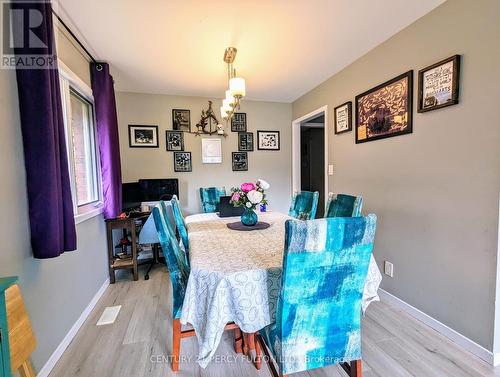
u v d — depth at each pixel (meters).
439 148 1.79
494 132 1.47
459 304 1.68
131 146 3.50
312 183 5.93
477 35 1.53
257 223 2.15
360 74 2.55
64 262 1.70
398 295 2.16
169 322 1.96
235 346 1.63
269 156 4.11
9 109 1.21
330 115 3.08
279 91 3.58
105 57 2.44
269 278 1.15
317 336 1.05
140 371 1.46
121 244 2.91
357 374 1.19
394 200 2.19
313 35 2.13
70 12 1.75
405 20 1.93
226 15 1.83
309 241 0.90
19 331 0.83
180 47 2.27
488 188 1.51
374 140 2.40
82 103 2.51
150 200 3.36
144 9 1.74
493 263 1.49
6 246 1.16
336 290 1.03
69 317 1.75
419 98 1.91
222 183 3.89
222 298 1.09
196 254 1.39
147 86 3.27
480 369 1.45
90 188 2.62
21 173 1.28
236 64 2.65
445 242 1.76
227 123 3.88
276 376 1.22
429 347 1.64
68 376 1.42
